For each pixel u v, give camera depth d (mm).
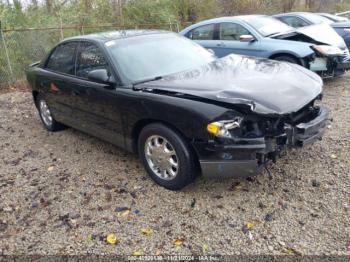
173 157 3623
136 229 3225
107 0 14578
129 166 4367
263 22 7715
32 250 3076
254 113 3117
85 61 4547
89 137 5457
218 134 3129
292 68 4133
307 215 3205
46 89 5363
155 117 3541
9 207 3729
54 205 3695
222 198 3543
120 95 3857
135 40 4484
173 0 16656
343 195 3426
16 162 4789
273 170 3943
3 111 7188
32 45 10094
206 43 8031
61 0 13594
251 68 4074
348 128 4922
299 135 3383
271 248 2873
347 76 8047
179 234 3119
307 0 23812
